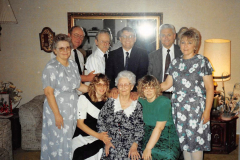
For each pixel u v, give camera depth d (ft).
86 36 11.37
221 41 10.82
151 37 11.32
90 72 9.01
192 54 7.22
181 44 7.12
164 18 11.33
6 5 10.72
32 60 11.93
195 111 7.08
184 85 7.20
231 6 11.16
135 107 6.91
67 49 7.29
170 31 9.27
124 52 9.07
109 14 11.21
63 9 11.41
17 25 11.65
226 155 9.70
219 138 9.69
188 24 11.35
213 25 11.32
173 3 11.22
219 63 10.12
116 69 8.98
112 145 6.77
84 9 11.37
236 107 9.77
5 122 7.67
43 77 7.19
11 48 11.85
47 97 7.20
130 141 6.81
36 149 9.95
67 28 11.54
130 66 9.01
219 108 10.05
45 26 11.60
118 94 7.07
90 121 7.28
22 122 9.75
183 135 7.26
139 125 6.88
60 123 7.25
